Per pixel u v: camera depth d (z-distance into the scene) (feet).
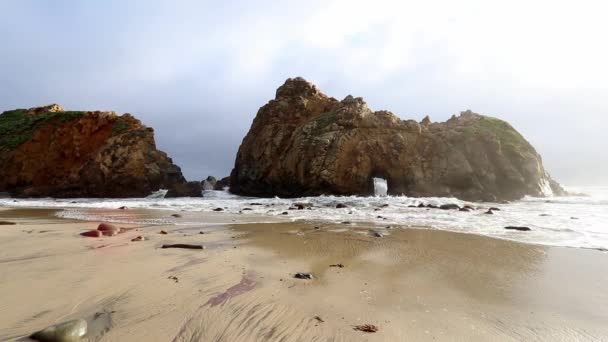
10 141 134.10
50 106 167.63
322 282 18.85
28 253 25.14
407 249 28.19
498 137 113.19
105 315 13.73
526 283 18.97
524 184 103.04
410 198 91.20
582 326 13.47
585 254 26.32
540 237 33.99
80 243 29.63
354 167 104.63
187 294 16.37
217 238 33.60
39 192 119.65
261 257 24.95
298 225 44.34
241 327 13.01
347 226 43.04
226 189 153.79
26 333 11.85
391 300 16.10
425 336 12.40
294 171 113.60
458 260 24.35
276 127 128.26
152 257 24.17
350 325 13.28
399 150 107.14
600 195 124.98
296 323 13.42
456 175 102.47
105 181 120.16
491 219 49.55
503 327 13.29
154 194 123.44
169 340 11.83
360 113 113.19
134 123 136.77
